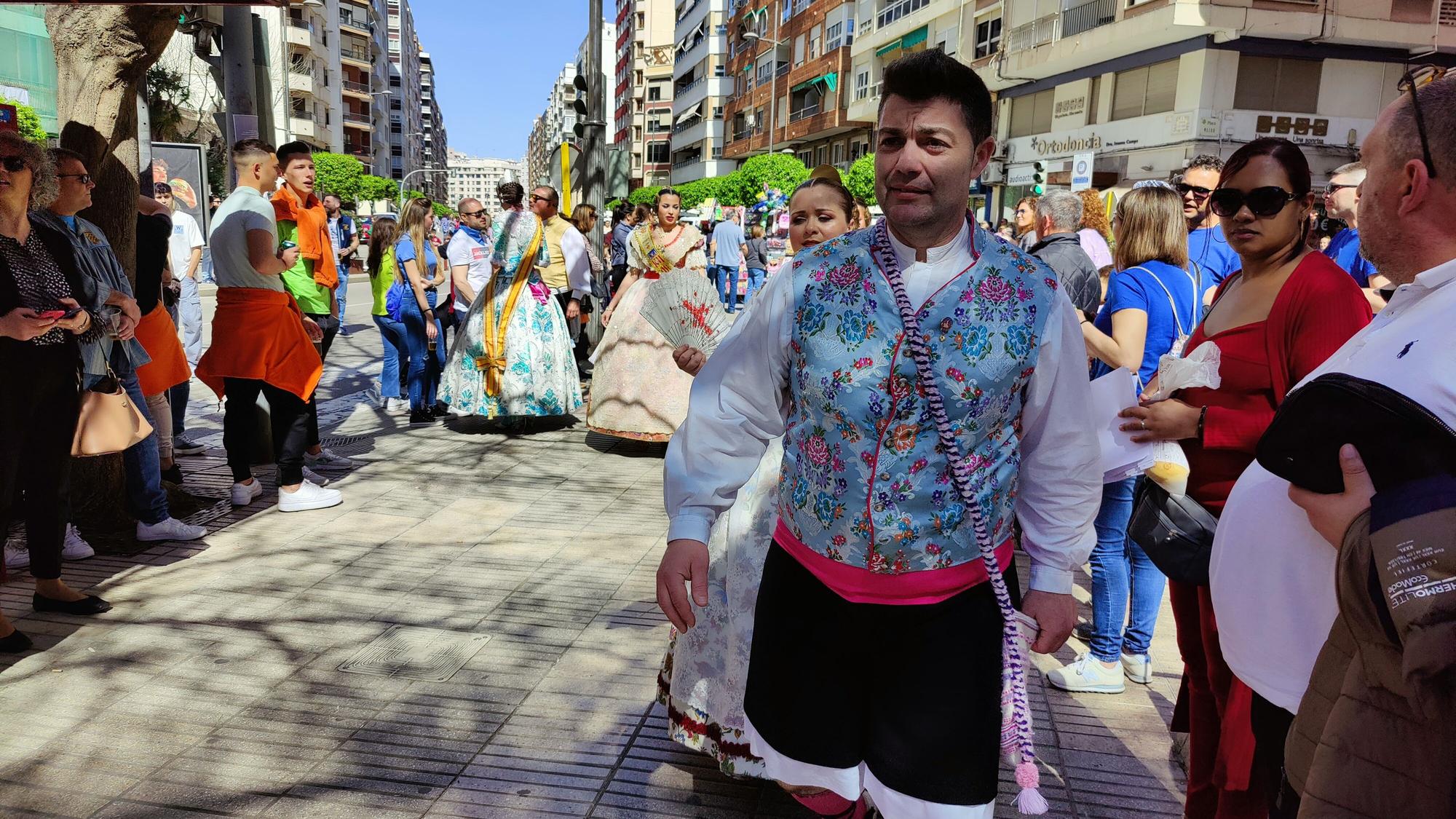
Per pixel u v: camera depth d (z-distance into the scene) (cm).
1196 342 253
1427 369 128
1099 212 512
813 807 205
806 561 183
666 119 8825
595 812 263
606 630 379
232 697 321
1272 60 2236
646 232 672
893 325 170
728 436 186
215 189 2417
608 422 682
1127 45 2359
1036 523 188
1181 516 235
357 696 322
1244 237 233
